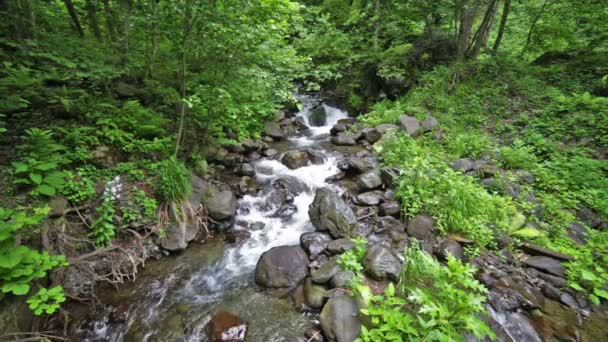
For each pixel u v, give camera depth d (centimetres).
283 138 977
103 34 864
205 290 422
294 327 357
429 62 1163
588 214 559
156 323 363
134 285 421
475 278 409
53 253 383
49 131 445
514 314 369
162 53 746
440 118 932
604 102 792
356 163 708
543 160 718
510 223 508
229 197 583
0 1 586
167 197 511
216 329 351
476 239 475
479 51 1194
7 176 416
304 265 447
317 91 1389
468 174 646
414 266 366
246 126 868
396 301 312
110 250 437
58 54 579
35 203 405
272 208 619
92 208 457
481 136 802
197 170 645
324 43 1397
